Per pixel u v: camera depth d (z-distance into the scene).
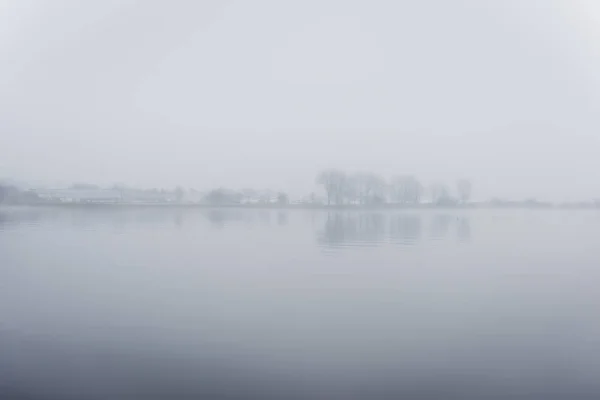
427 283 7.70
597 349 4.91
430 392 4.05
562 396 3.97
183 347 4.98
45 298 6.92
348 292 7.20
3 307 6.49
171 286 7.63
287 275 8.30
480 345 5.00
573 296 6.91
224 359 4.62
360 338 5.21
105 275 8.29
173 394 4.06
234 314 6.05
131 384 4.30
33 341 5.19
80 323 5.73
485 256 10.02
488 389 4.09
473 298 6.86
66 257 9.92
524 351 4.86
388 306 6.48
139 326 5.68
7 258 9.83
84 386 4.13
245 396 4.06
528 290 7.16
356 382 4.21
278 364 4.69
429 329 5.58
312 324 5.74
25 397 4.03
